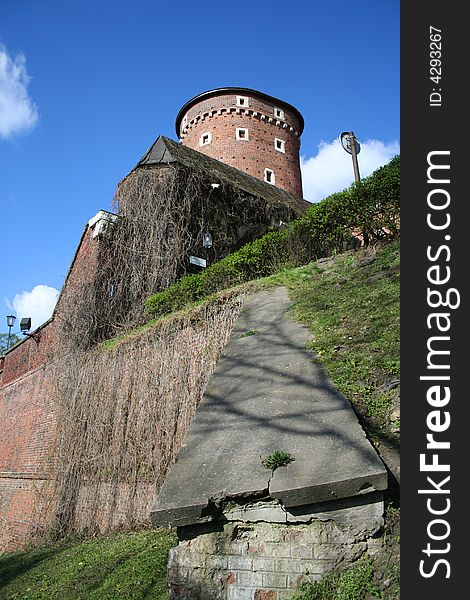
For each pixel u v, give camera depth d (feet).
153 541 21.72
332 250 32.73
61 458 35.50
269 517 10.96
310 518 10.70
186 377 27.45
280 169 115.44
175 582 11.19
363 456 11.33
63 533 32.12
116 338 38.32
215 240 53.11
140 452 28.07
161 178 49.21
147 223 46.93
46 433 41.39
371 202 28.45
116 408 31.50
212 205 54.29
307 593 10.10
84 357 38.22
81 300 44.57
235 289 28.99
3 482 47.26
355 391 15.28
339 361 17.08
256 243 34.32
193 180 52.08
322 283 26.14
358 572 10.10
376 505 10.58
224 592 10.76
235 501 11.27
